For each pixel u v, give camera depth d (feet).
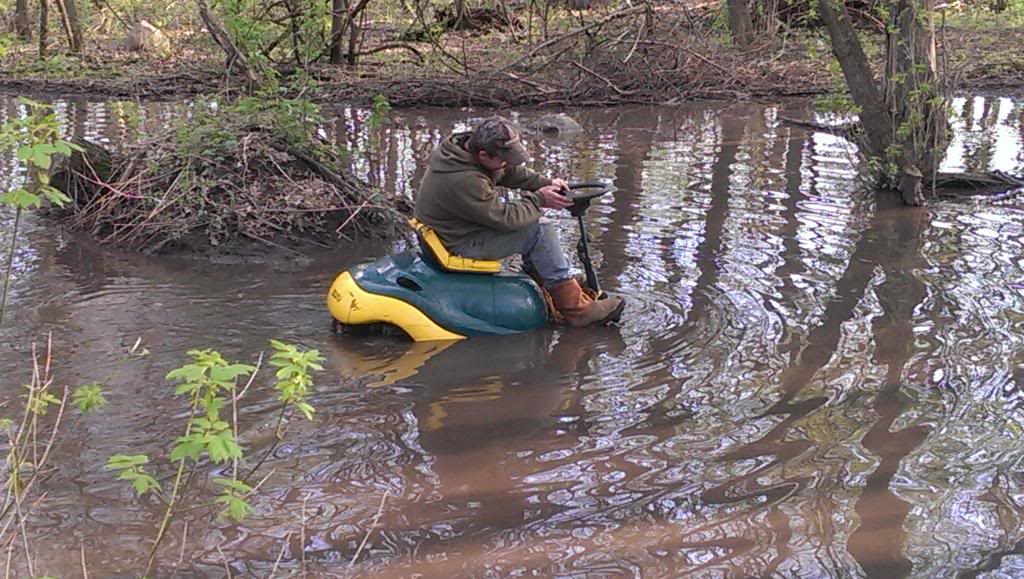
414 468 12.76
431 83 47.19
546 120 39.55
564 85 48.16
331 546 10.98
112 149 33.01
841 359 16.16
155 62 58.03
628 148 35.17
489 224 17.42
